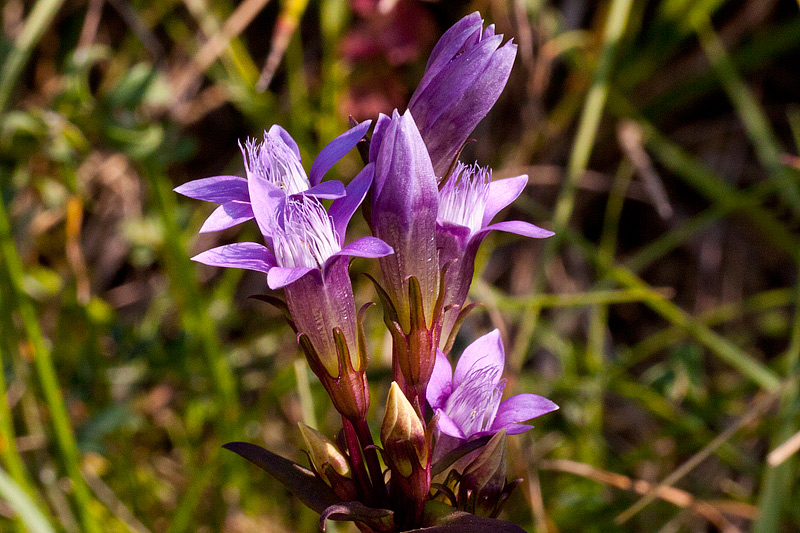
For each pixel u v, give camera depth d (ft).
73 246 1.73
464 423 1.23
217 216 1.18
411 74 2.05
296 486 1.21
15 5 2.03
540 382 1.81
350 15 2.05
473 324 1.97
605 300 1.64
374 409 1.75
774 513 1.45
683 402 1.83
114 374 1.77
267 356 2.01
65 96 1.62
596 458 1.73
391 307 1.20
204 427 1.86
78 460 1.47
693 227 1.95
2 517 1.51
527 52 1.97
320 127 1.96
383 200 1.19
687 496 1.50
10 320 1.53
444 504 1.20
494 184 1.25
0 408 1.42
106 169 2.03
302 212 1.19
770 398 1.45
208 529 1.73
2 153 1.70
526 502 1.65
